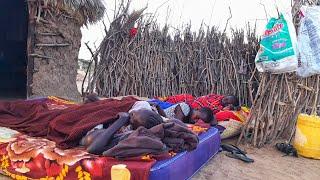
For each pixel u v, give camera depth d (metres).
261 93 5.48
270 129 5.71
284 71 5.11
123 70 8.71
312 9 5.35
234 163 4.63
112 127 3.48
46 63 8.50
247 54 8.00
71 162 3.24
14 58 12.40
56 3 8.23
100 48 8.89
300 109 5.77
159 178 3.10
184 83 8.61
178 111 5.42
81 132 3.62
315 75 5.64
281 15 5.11
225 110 6.09
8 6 12.36
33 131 4.20
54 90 8.72
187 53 8.62
